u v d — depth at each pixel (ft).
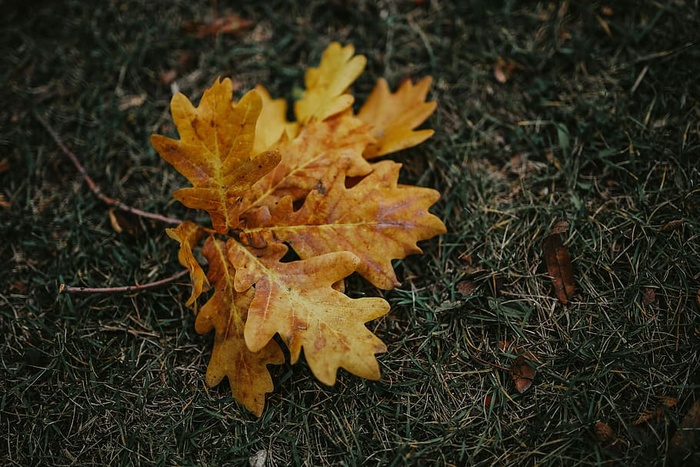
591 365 1.77
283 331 1.69
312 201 1.78
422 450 1.74
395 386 1.79
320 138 1.83
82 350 1.85
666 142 1.90
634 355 1.77
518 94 2.02
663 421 1.72
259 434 1.77
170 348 1.85
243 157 1.73
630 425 1.72
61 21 2.15
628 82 1.98
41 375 1.83
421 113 1.93
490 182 1.95
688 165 1.88
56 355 1.84
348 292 1.85
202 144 1.73
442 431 1.76
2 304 1.90
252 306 1.71
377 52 2.10
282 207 1.77
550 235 1.84
